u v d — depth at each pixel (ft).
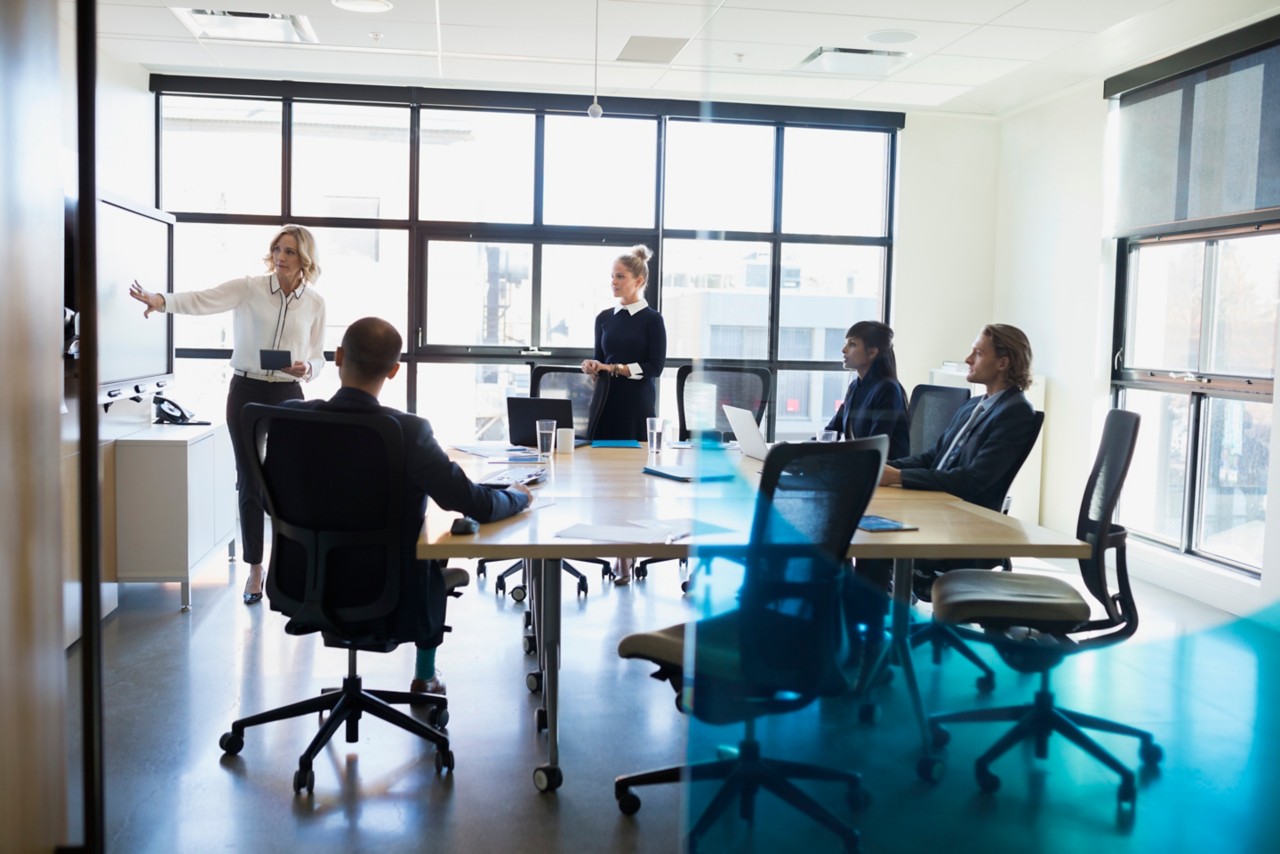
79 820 7.94
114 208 14.26
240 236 21.95
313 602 8.57
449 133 22.29
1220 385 17.08
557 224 22.70
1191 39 17.21
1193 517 17.74
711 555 4.98
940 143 23.17
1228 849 4.20
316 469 8.40
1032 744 4.46
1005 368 9.87
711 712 4.88
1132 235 19.38
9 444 6.14
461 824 8.22
